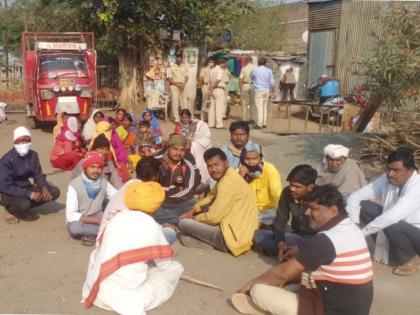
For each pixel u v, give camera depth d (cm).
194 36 1784
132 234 407
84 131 966
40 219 673
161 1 1655
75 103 1339
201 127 867
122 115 996
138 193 412
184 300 450
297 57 2070
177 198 618
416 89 835
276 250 536
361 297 350
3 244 581
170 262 437
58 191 675
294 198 511
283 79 1936
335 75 1795
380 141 944
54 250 562
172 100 1566
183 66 1559
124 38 1752
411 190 491
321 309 359
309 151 1027
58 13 2036
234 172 552
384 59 827
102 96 1889
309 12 1934
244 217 551
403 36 835
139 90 1833
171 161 618
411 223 505
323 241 348
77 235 578
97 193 580
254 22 2667
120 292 410
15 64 2123
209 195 575
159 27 1755
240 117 1738
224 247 556
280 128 1462
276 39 2686
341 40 1764
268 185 595
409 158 490
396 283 491
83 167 571
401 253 506
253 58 1711
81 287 470
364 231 504
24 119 1645
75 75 1348
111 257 409
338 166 567
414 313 435
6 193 635
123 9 1664
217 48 2169
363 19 1655
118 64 1989
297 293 393
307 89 1941
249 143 610
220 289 472
